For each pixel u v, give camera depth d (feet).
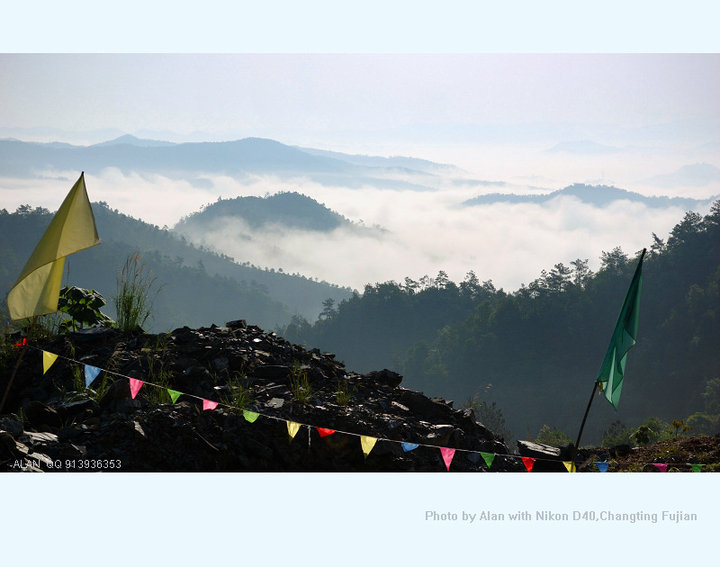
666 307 389.80
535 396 374.63
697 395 326.65
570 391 371.15
